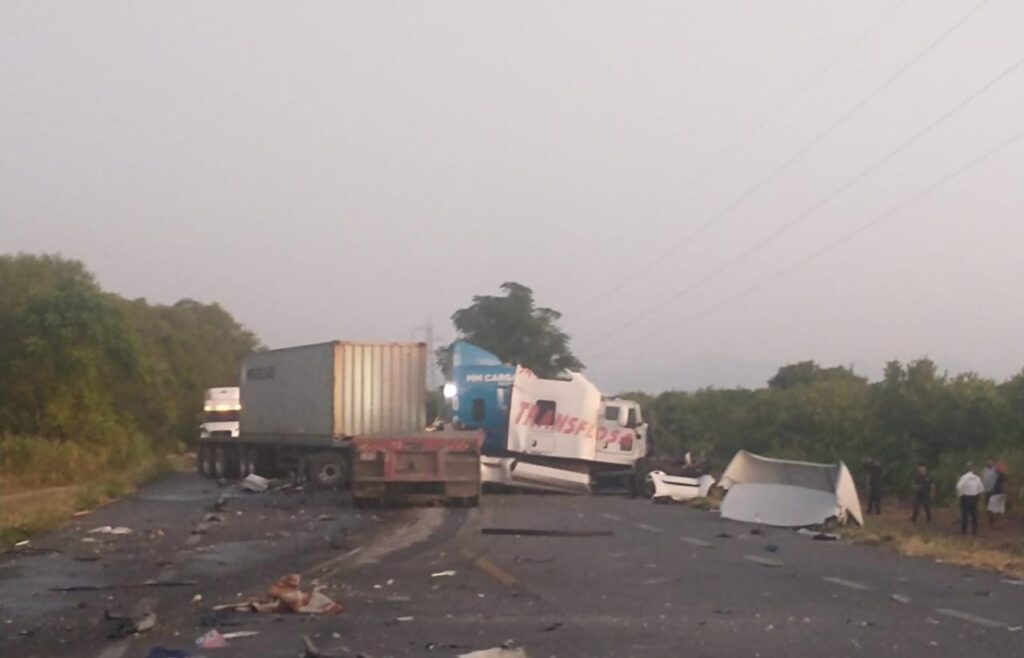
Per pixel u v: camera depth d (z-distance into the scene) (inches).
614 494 1614.2
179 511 1266.0
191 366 3528.5
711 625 524.4
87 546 893.8
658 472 1517.0
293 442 1672.0
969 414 1487.5
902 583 687.7
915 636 498.6
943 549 874.8
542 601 593.9
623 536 981.2
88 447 2218.3
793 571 741.3
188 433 3378.4
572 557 802.8
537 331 3444.9
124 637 496.7
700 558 813.2
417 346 1565.0
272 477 1815.9
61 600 612.4
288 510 1248.2
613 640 483.8
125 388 2518.5
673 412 2287.2
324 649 460.1
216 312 4315.9
